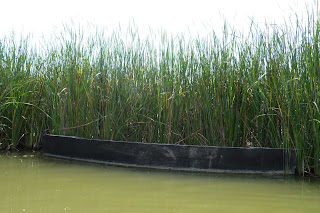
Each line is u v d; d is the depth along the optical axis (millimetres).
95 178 2000
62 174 2088
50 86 2922
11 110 2898
